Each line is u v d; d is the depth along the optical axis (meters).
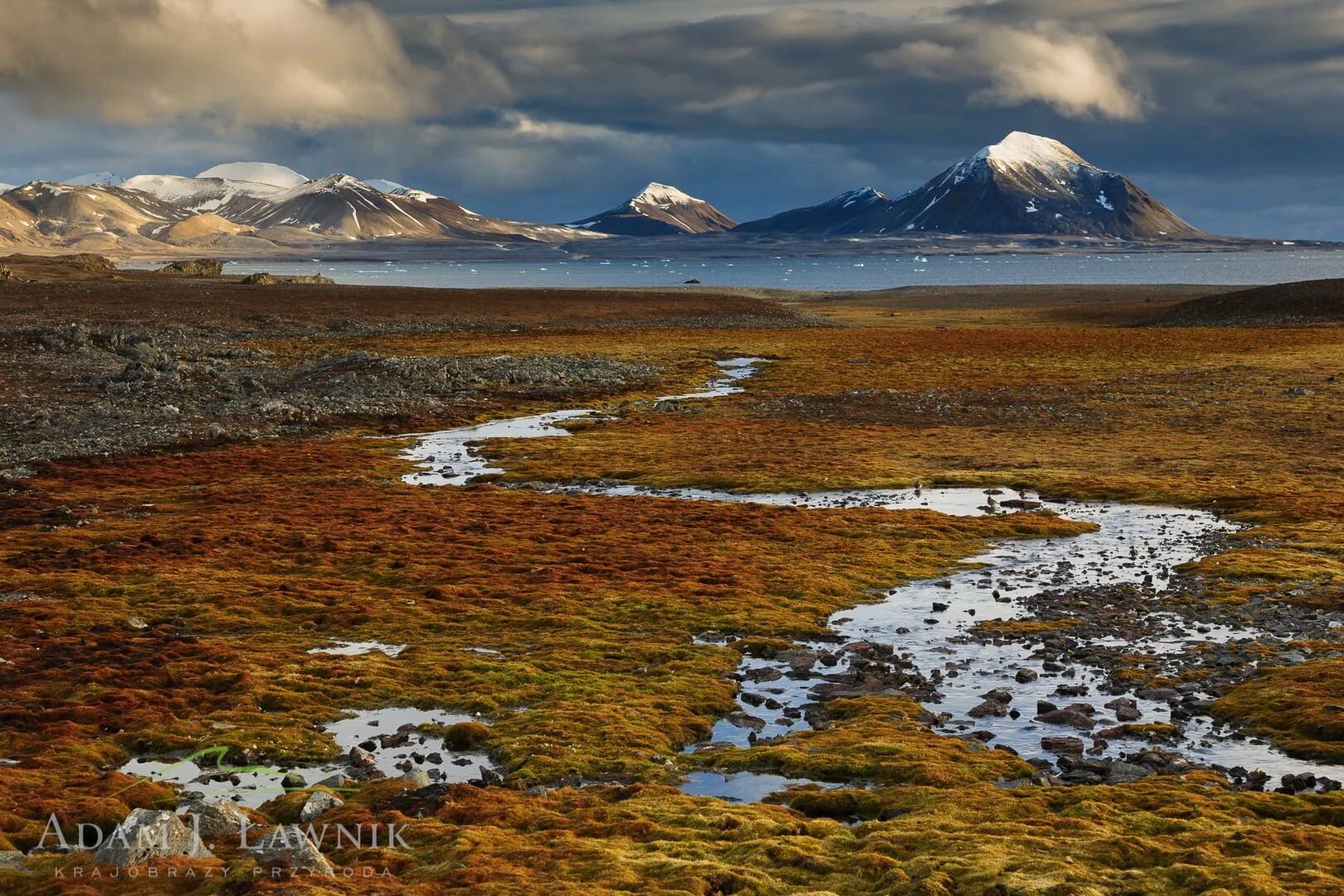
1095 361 113.31
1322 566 34.66
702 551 38.25
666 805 17.67
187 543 38.66
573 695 23.91
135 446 62.59
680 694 24.19
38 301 162.38
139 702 22.80
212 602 31.36
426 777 19.06
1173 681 24.55
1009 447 63.75
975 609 31.64
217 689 24.08
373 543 39.09
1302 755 20.12
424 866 14.96
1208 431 67.75
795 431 71.25
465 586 33.41
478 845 15.61
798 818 17.27
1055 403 83.06
